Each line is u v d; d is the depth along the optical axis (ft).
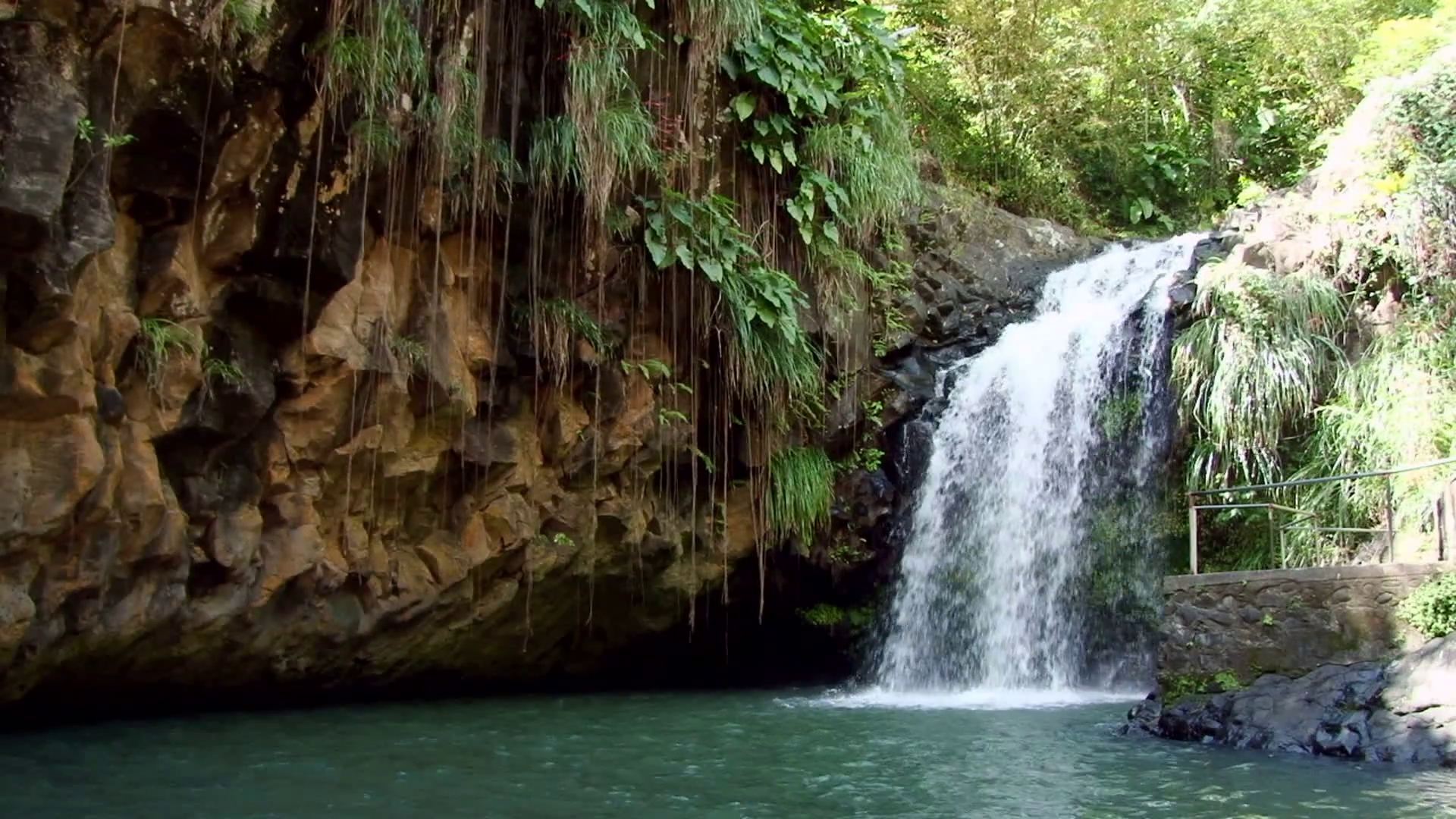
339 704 37.99
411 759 28.22
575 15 34.65
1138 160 71.05
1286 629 31.91
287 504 32.53
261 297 30.30
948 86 67.77
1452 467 37.73
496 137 34.30
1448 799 23.63
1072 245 59.26
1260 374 43.16
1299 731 29.58
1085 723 35.55
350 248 31.12
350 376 32.27
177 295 28.37
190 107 27.17
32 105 23.43
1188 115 74.74
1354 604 30.94
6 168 22.95
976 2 65.67
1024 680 46.75
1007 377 50.67
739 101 41.70
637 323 40.40
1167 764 28.09
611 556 41.91
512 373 37.47
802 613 49.96
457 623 38.45
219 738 30.50
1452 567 29.89
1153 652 44.37
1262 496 43.19
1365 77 59.57
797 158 43.50
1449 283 42.68
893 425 50.98
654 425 41.09
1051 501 47.88
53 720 32.19
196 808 22.57
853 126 44.32
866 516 49.55
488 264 36.11
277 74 28.73
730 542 45.09
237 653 33.12
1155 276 52.01
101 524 27.45
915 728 34.55
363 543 34.76
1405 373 41.57
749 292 40.86
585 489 40.19
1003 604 47.93
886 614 50.16
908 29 55.31
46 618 27.22
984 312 55.06
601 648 45.47
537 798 24.04
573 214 37.22
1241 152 73.20
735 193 42.68
